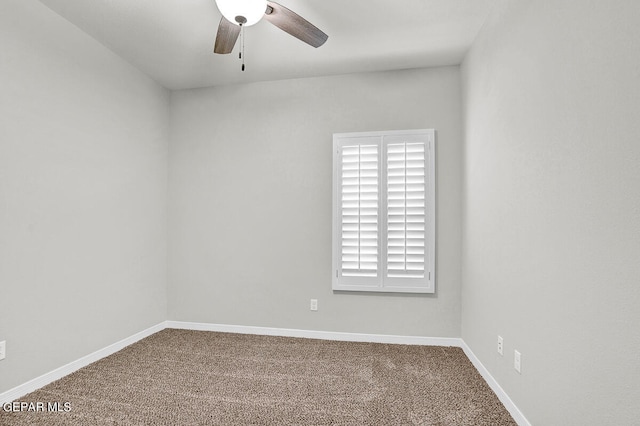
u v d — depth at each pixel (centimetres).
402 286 322
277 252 352
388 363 277
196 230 370
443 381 246
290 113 351
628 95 113
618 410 118
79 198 265
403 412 205
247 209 359
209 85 367
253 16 190
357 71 335
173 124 377
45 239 237
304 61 313
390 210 323
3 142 210
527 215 184
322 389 233
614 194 120
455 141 320
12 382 216
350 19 248
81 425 191
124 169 313
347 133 336
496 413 204
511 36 205
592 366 131
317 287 343
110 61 296
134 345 318
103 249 289
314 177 345
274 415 201
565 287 149
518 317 194
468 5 232
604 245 125
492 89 236
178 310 373
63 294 251
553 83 160
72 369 258
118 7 237
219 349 308
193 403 214
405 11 238
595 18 130
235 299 360
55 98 245
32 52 228
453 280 318
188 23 256
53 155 243
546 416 165
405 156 321
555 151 158
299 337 344
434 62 316
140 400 218
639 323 109
